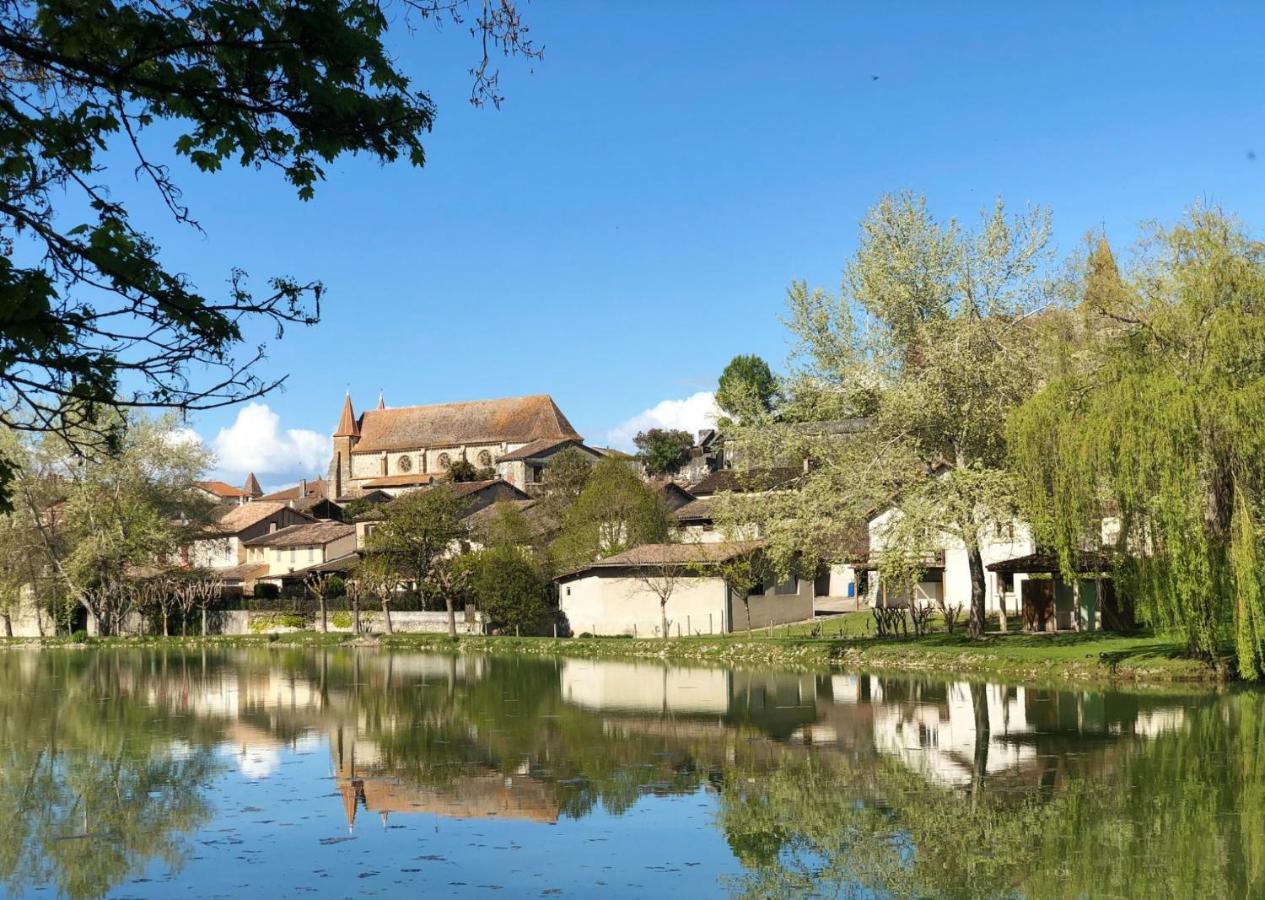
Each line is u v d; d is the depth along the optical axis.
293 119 10.05
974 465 40.91
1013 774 21.03
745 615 63.66
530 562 69.75
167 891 14.16
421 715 31.03
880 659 43.94
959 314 41.84
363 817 18.11
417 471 156.12
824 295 44.00
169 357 10.07
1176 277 32.59
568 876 14.68
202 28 9.62
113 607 82.56
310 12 9.49
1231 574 31.67
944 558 64.75
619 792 19.91
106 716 32.03
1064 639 43.97
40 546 78.44
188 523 85.44
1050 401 34.91
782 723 28.20
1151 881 14.44
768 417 44.22
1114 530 36.53
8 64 10.20
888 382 42.69
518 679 42.28
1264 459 30.58
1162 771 21.05
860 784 20.36
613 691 36.97
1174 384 31.36
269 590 94.81
